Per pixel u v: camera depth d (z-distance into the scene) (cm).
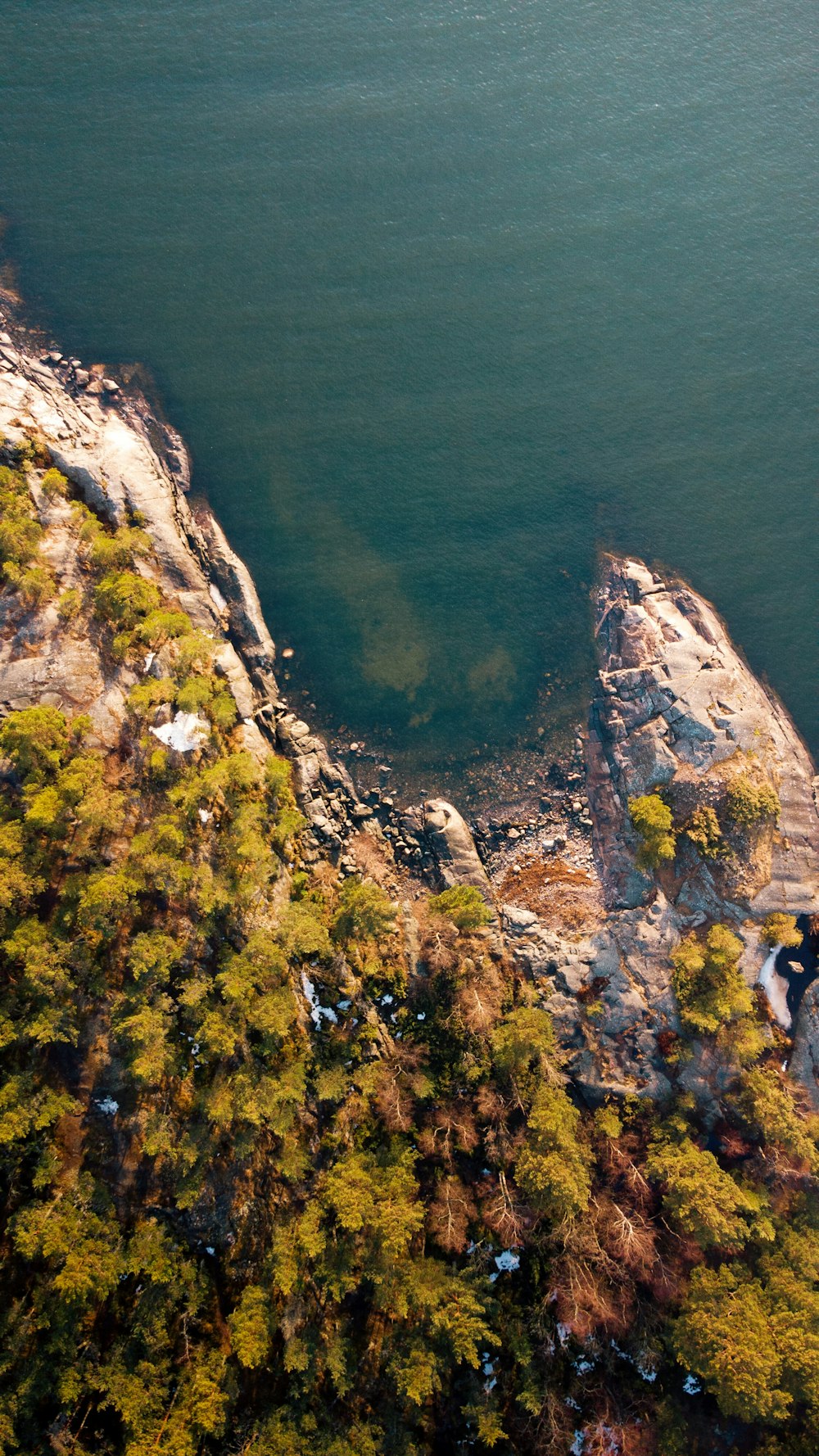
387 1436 5694
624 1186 6506
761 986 7056
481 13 8862
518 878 7419
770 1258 6338
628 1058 6869
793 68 8950
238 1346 5128
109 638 6475
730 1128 6812
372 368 8131
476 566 7925
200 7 8600
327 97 8600
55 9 8431
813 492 8075
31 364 7481
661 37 8962
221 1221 5659
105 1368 5053
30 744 5609
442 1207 6216
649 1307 6338
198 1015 5725
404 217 8462
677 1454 6169
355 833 7362
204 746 6525
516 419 8150
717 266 8525
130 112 8350
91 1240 5150
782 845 7131
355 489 7938
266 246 8238
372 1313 5981
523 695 7775
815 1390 5694
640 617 7612
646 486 8088
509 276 8419
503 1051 6450
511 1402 6188
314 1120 6178
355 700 7662
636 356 8319
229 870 6244
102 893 5400
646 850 6906
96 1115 5491
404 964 6875
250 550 7738
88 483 6906
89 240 8025
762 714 7319
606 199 8644
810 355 8338
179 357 7900
